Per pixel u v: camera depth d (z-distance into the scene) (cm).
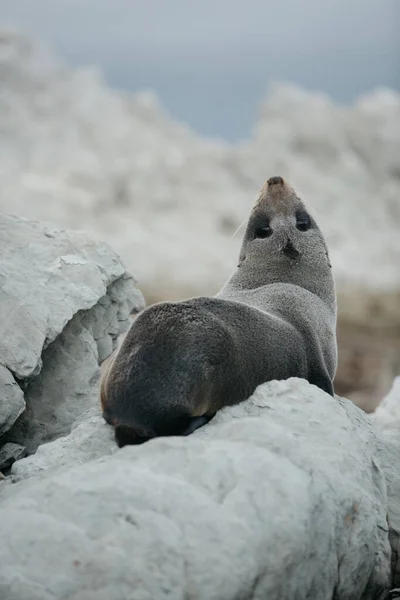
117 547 810
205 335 1074
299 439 981
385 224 6431
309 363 1251
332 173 6781
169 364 1048
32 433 1353
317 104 7181
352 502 934
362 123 7194
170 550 811
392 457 1178
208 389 1070
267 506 856
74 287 1370
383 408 1579
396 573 1068
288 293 1343
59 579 792
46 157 6531
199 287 4900
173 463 899
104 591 786
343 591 927
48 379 1377
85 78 7569
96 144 6844
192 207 6191
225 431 971
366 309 4666
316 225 1456
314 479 909
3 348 1250
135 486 858
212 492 870
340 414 1040
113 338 1498
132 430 1057
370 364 3566
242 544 823
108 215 5872
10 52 7456
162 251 5462
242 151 6856
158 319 1083
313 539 875
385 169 7094
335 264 5553
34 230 1477
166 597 787
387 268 5625
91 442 1098
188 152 6956
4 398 1209
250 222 1449
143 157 6731
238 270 1447
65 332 1402
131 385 1050
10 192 5672
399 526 1076
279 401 1055
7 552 816
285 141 6912
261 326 1169
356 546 935
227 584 798
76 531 824
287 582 840
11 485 1009
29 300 1317
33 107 7088
